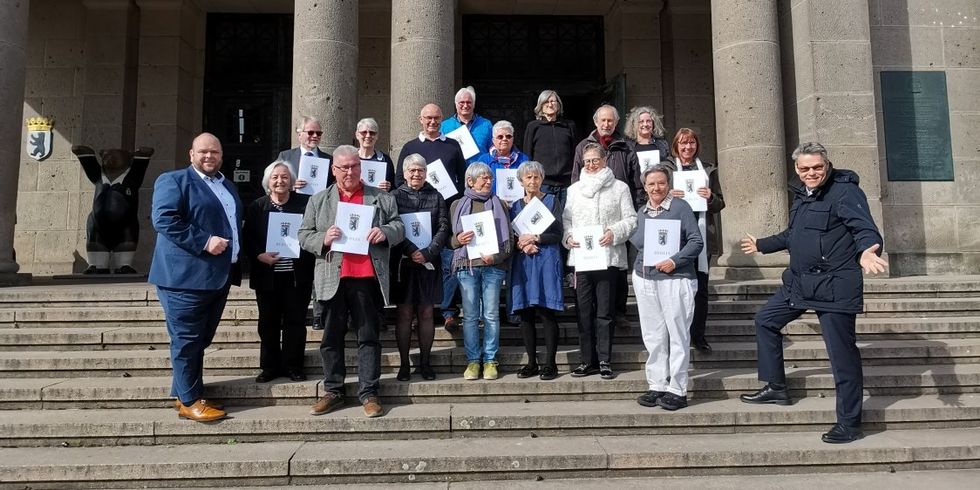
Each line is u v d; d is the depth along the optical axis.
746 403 5.05
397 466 4.17
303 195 5.54
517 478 4.19
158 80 12.23
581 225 5.38
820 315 4.71
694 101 12.59
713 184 6.04
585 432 4.70
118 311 6.40
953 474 4.23
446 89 7.81
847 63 8.34
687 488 4.02
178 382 4.62
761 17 8.08
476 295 5.42
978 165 9.38
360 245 4.80
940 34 9.49
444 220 5.47
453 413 4.78
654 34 12.66
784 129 8.30
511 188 5.95
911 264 9.18
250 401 5.03
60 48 12.42
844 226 4.63
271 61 12.81
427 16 7.77
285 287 5.30
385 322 6.28
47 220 12.15
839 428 4.52
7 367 5.36
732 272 7.88
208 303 4.72
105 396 4.96
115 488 4.11
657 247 4.95
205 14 12.78
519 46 13.08
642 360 5.68
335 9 7.67
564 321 6.60
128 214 10.71
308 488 4.09
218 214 4.82
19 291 6.83
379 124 12.52
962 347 5.85
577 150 6.16
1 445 4.47
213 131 12.64
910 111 9.38
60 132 12.29
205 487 4.13
